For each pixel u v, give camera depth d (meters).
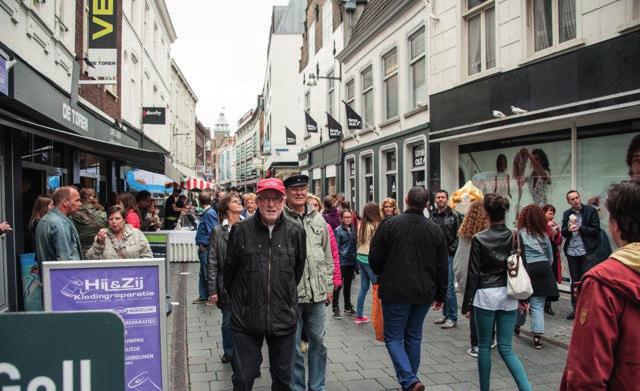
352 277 7.60
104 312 1.78
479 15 10.45
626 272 1.81
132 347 3.71
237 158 78.62
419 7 12.63
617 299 1.81
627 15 6.96
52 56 8.12
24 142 8.10
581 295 1.92
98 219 6.37
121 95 15.08
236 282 3.54
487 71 9.80
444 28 11.38
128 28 16.34
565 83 7.96
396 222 4.29
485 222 5.27
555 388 4.53
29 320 1.75
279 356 3.50
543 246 5.70
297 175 4.38
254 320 3.41
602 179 7.90
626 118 7.47
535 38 8.91
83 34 10.64
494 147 10.39
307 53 26.33
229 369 5.01
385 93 15.66
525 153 9.52
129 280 3.71
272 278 3.46
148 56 20.52
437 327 6.70
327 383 4.66
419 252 4.23
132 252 4.99
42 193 9.05
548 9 8.59
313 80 19.41
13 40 6.47
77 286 3.64
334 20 20.86
